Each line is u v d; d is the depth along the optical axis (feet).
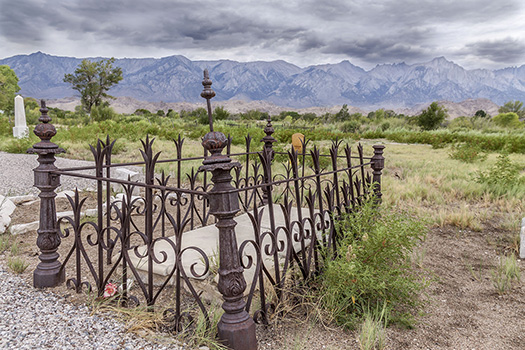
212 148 6.63
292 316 8.77
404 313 9.03
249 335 7.02
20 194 21.31
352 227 10.17
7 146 41.96
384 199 21.15
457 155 43.32
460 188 24.44
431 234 16.20
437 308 9.73
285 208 8.51
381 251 9.10
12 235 14.20
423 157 46.24
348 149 11.16
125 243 8.33
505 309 9.65
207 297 8.83
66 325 7.73
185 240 11.72
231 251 6.95
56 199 19.20
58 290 9.57
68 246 13.32
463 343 8.04
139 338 7.34
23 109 53.88
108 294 8.32
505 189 23.52
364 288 8.73
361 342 7.66
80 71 207.62
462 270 12.38
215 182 6.75
